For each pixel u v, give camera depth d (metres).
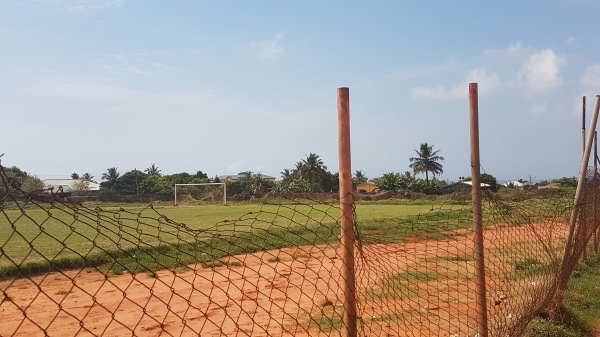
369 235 5.68
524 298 6.07
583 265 10.00
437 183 76.75
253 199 54.00
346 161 3.60
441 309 6.49
